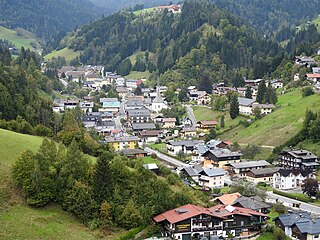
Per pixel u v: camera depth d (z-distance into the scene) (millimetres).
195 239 99312
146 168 117500
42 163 98875
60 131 144375
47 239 85312
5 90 154500
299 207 126625
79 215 94125
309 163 155250
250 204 114188
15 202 93625
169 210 103188
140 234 95750
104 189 98125
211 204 114750
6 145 111125
